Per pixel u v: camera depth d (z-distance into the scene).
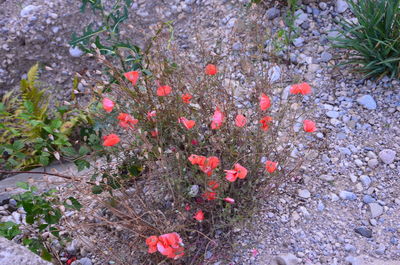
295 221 0.96
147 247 0.86
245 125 0.95
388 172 1.04
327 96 1.21
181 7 1.46
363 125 1.14
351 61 1.23
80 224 0.87
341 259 0.90
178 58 1.15
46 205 0.86
